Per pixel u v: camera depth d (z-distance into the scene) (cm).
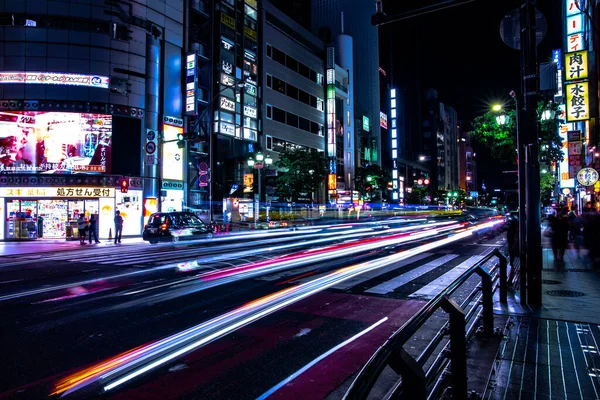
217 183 3978
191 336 595
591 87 2038
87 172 2955
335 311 736
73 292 913
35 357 512
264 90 4700
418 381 209
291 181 4300
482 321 614
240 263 1356
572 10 2475
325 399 399
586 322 621
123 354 523
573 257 1445
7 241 2756
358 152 7262
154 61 3281
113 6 3064
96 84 2983
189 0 3719
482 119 1773
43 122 2881
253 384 433
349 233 3067
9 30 2852
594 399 380
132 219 3080
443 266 1280
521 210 772
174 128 3434
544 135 1623
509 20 769
